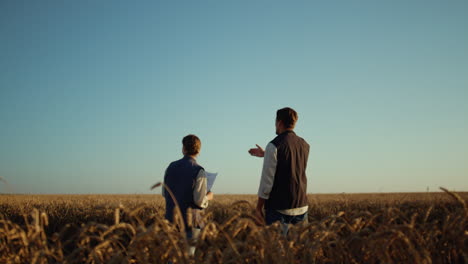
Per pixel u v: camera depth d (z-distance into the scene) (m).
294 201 3.72
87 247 2.26
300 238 2.37
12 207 9.84
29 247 2.24
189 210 3.05
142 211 7.25
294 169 3.76
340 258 2.33
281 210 3.72
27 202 12.55
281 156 3.71
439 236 2.63
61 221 8.12
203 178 3.99
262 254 2.15
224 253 2.15
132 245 2.11
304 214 3.82
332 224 2.47
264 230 2.21
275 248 2.10
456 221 2.38
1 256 2.23
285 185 3.72
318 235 2.38
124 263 2.04
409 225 2.22
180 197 3.91
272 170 3.68
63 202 12.66
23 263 2.22
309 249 2.19
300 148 3.89
